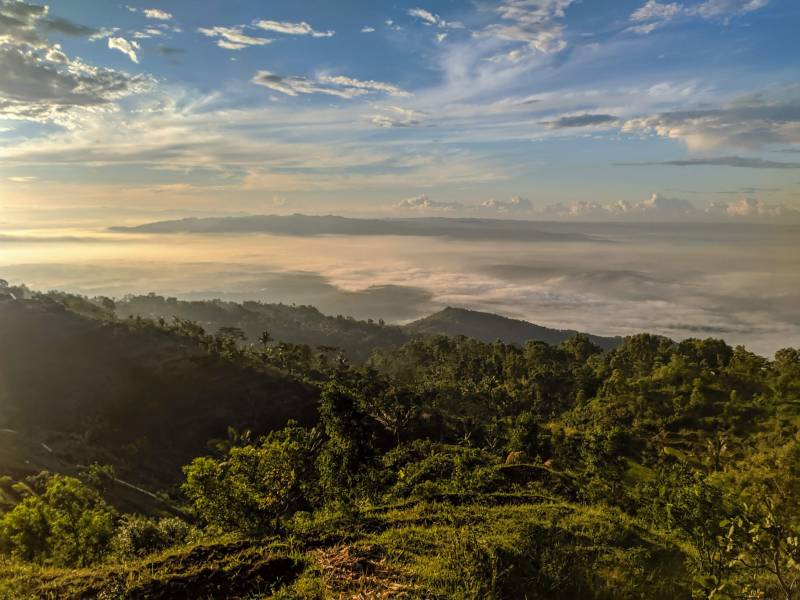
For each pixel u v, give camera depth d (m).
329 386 23.98
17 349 82.31
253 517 12.32
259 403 72.06
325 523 11.84
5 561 10.23
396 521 12.03
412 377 97.44
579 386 77.62
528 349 103.88
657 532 12.75
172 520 19.28
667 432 52.94
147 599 8.28
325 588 8.66
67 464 49.25
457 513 12.77
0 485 30.77
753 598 7.30
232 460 13.89
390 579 9.06
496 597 8.95
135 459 60.16
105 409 70.88
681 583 10.26
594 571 10.44
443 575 9.29
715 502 10.69
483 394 75.94
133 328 93.38
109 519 17.42
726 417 54.38
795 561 6.53
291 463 14.37
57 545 15.05
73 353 84.12
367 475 19.02
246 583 8.83
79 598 8.35
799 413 52.44
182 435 66.88
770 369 65.44
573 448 33.41
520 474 18.45
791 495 20.72
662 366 70.44
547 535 11.51
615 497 17.14
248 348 108.38
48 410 70.12
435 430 54.09
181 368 79.62
